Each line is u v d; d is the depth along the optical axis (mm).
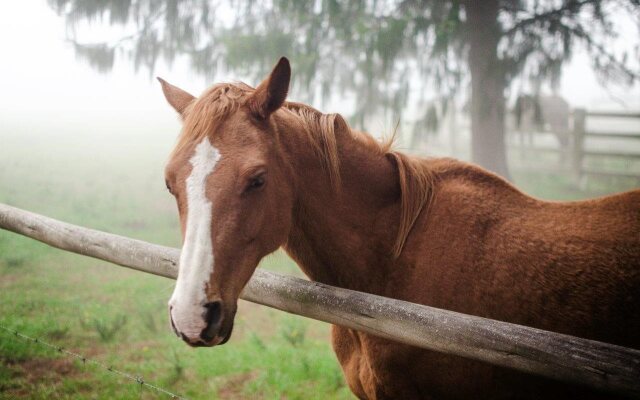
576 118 11242
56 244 2734
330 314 1643
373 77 7773
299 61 7719
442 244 1873
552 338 1180
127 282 5812
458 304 1804
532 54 7324
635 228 1811
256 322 5125
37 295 5160
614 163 13219
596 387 1107
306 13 7898
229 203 1479
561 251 1787
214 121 1562
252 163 1516
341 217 1901
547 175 11891
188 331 1383
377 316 1506
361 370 2072
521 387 1741
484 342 1278
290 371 3887
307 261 2006
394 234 1944
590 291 1708
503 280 1780
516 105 7469
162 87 2062
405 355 1835
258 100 1644
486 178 2035
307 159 1842
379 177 1965
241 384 3762
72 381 3561
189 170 1498
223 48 8477
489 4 7309
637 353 1061
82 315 4746
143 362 3969
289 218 1753
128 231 7781
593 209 1933
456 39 7488
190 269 1423
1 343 3932
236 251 1503
